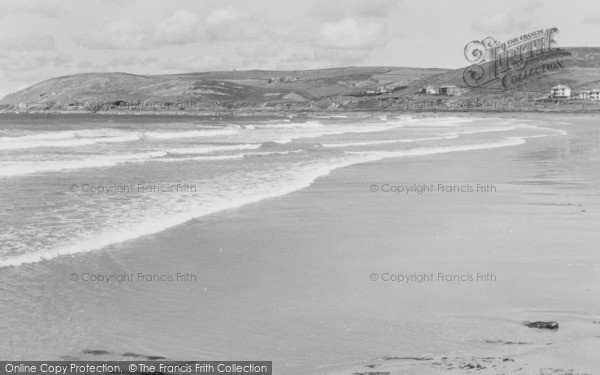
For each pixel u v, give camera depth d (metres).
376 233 14.32
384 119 136.62
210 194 19.53
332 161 31.50
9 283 9.67
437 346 7.36
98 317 8.42
